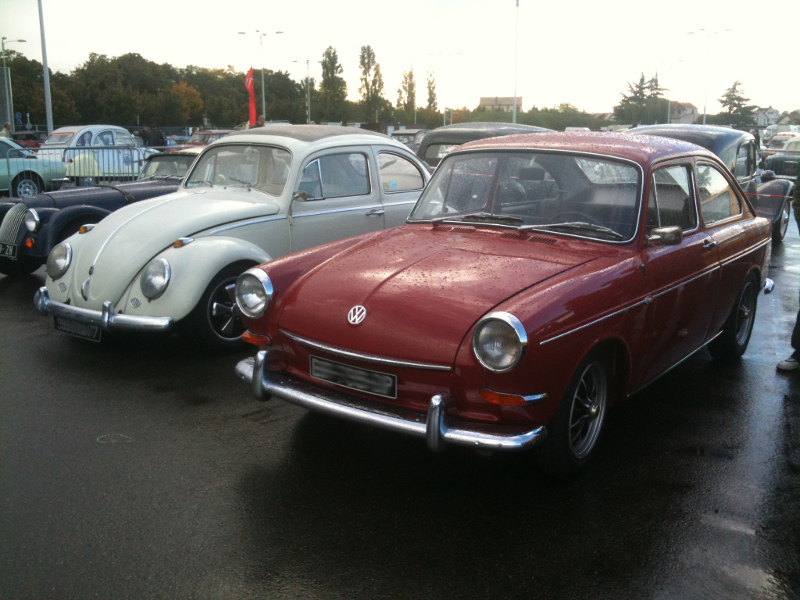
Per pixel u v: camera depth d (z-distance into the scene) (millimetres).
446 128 11328
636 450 3979
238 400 4652
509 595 2709
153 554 2947
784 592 2750
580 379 3395
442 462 3799
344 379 3443
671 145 4516
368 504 3369
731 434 4207
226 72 108250
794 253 10703
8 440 4016
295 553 2971
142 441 4023
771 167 15789
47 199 8016
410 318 3264
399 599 2684
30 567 2850
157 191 8516
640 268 3729
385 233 4395
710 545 3059
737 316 5246
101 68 86625
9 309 7070
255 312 3789
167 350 5680
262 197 5922
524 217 4141
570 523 3223
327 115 84500
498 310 3092
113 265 5184
